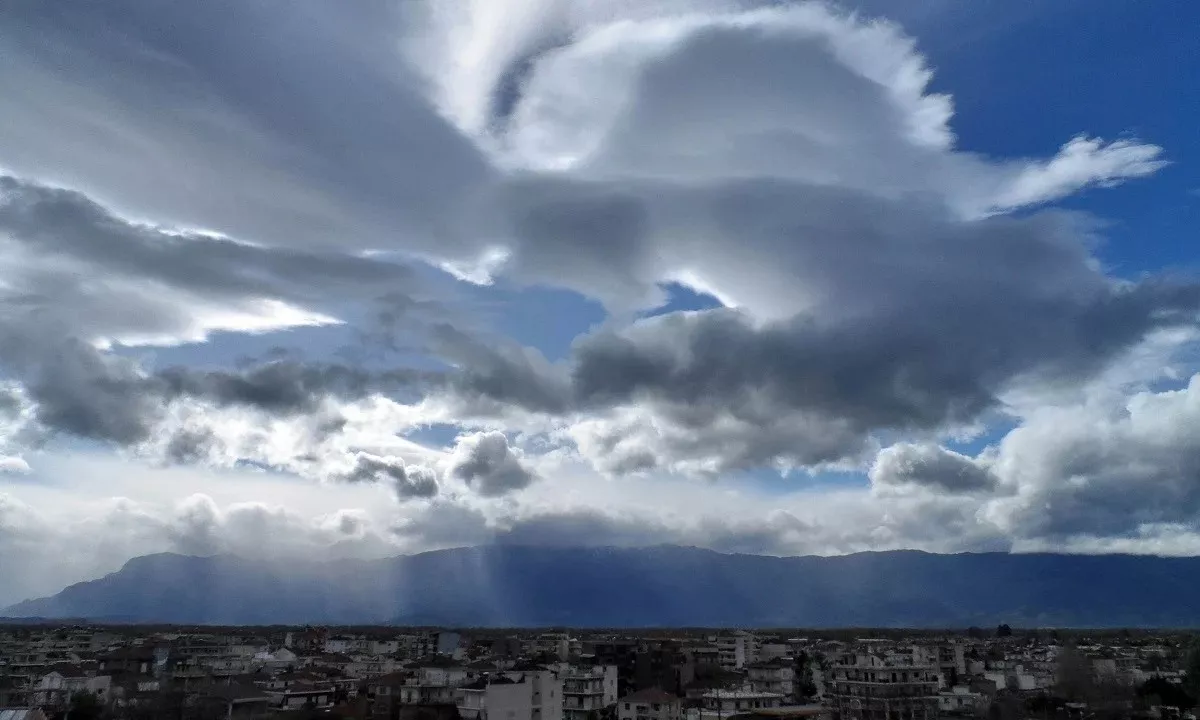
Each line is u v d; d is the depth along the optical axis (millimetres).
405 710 177875
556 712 176250
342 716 182375
